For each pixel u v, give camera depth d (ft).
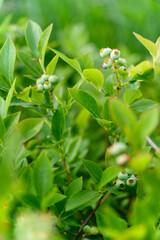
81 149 2.21
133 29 4.19
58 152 1.67
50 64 1.64
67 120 1.94
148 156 1.17
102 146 2.28
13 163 1.43
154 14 4.16
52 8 4.65
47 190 1.27
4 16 4.28
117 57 1.58
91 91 2.43
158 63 1.57
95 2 4.69
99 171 1.55
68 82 2.61
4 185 1.20
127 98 1.61
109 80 1.65
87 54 1.69
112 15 4.42
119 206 1.94
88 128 2.39
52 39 4.10
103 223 1.45
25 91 1.60
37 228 1.20
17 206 1.31
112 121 1.56
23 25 2.50
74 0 4.70
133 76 1.57
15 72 2.22
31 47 1.73
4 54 1.62
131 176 1.49
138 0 4.52
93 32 4.16
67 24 4.23
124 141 1.57
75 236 1.54
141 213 1.21
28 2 4.61
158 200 1.22
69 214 1.47
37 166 1.27
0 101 1.57
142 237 1.16
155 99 2.43
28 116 2.15
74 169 1.96
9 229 1.23
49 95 1.69
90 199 1.44
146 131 1.19
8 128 1.50
